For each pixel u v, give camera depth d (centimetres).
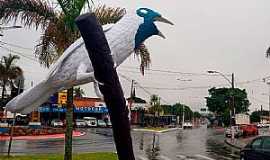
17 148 2678
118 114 608
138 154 2586
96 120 7262
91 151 2523
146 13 738
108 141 3619
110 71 600
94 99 7919
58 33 1519
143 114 8981
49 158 1775
